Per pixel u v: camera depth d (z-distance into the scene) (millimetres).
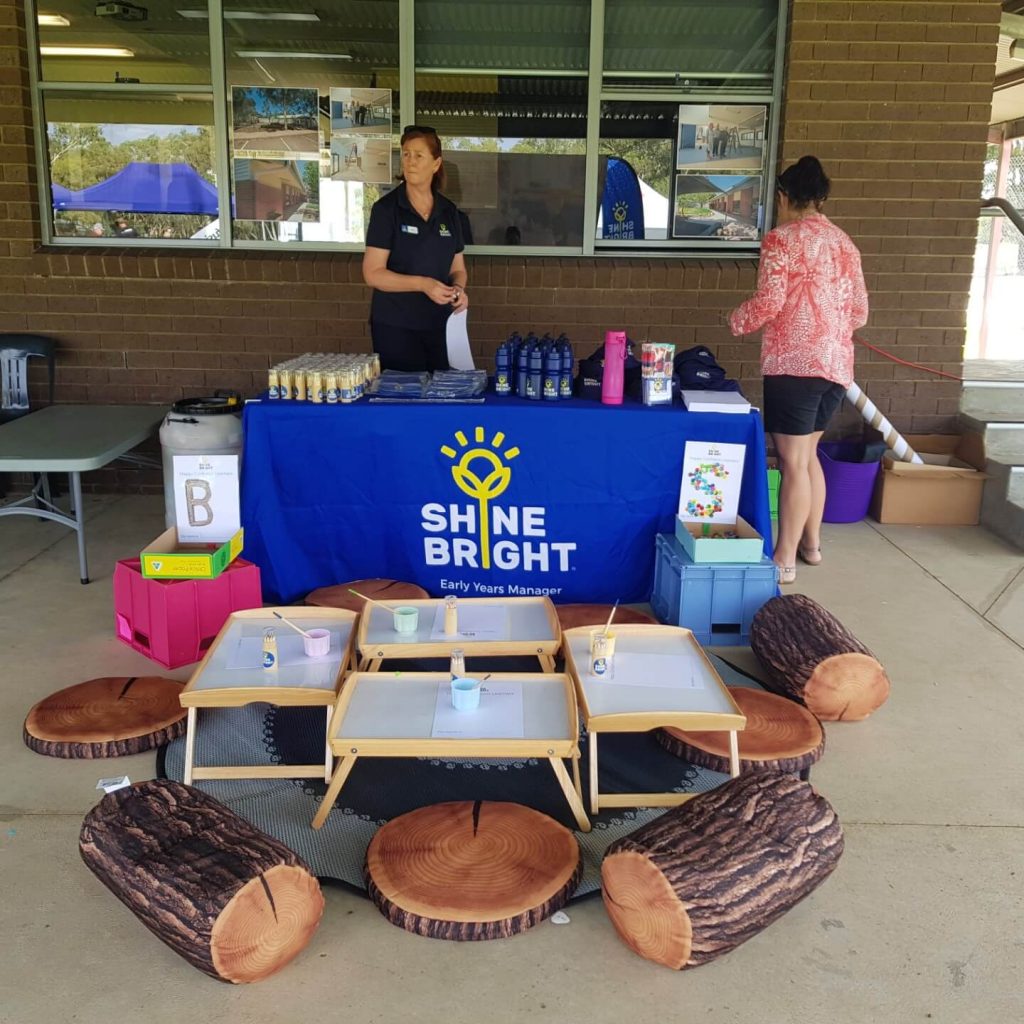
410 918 2154
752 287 5426
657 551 3896
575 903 2299
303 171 5523
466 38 5383
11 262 5414
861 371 5633
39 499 5152
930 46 5195
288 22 5344
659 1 5324
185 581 3414
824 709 3117
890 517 5305
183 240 5598
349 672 2871
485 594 4047
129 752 2896
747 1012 1992
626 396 4039
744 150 5512
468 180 5555
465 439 3830
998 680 3498
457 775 2809
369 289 5410
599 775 2805
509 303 5445
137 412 4844
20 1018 1959
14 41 5219
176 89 5398
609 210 5590
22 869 2406
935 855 2506
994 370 6086
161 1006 1994
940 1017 1989
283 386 3848
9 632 3758
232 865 2037
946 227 5426
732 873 2061
